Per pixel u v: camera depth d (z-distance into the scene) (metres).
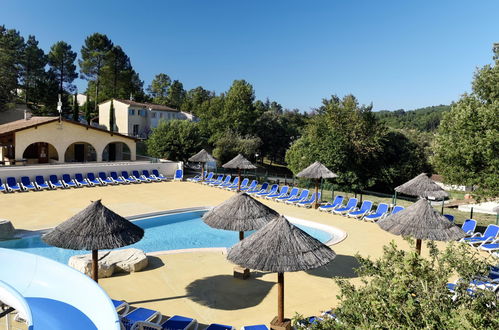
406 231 10.34
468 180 17.02
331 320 5.00
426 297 4.62
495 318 4.25
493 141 15.59
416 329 4.00
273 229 7.98
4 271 8.57
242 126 58.38
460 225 19.44
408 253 5.25
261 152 65.81
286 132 68.31
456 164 17.53
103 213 8.83
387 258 5.69
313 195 22.44
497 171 16.12
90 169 26.97
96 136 34.66
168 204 21.17
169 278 10.91
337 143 31.02
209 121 58.94
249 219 10.62
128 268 11.27
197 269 11.66
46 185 23.86
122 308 8.22
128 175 28.58
